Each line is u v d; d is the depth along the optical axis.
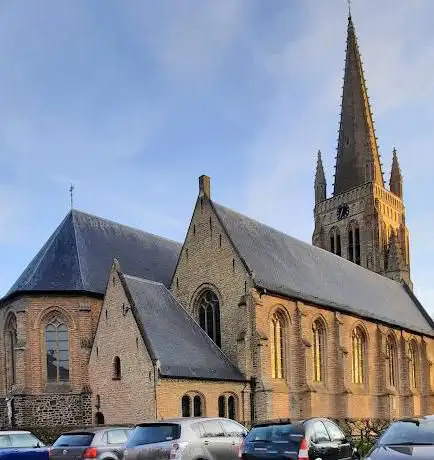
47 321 49.31
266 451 21.25
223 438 23.53
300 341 50.12
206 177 52.91
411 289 89.69
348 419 51.22
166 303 47.59
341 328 56.56
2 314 52.22
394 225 100.19
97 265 53.22
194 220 52.53
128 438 25.75
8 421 47.38
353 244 96.69
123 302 42.56
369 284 74.00
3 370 51.44
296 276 56.06
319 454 21.38
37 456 27.88
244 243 52.00
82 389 45.72
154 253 60.41
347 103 102.56
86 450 25.73
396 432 18.56
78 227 54.94
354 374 58.94
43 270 51.12
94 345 43.97
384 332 65.31
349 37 104.50
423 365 74.25
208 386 41.56
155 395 38.09
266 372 45.31
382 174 99.50
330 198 101.50
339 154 102.19
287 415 47.22
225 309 48.16
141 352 39.94
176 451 21.62
